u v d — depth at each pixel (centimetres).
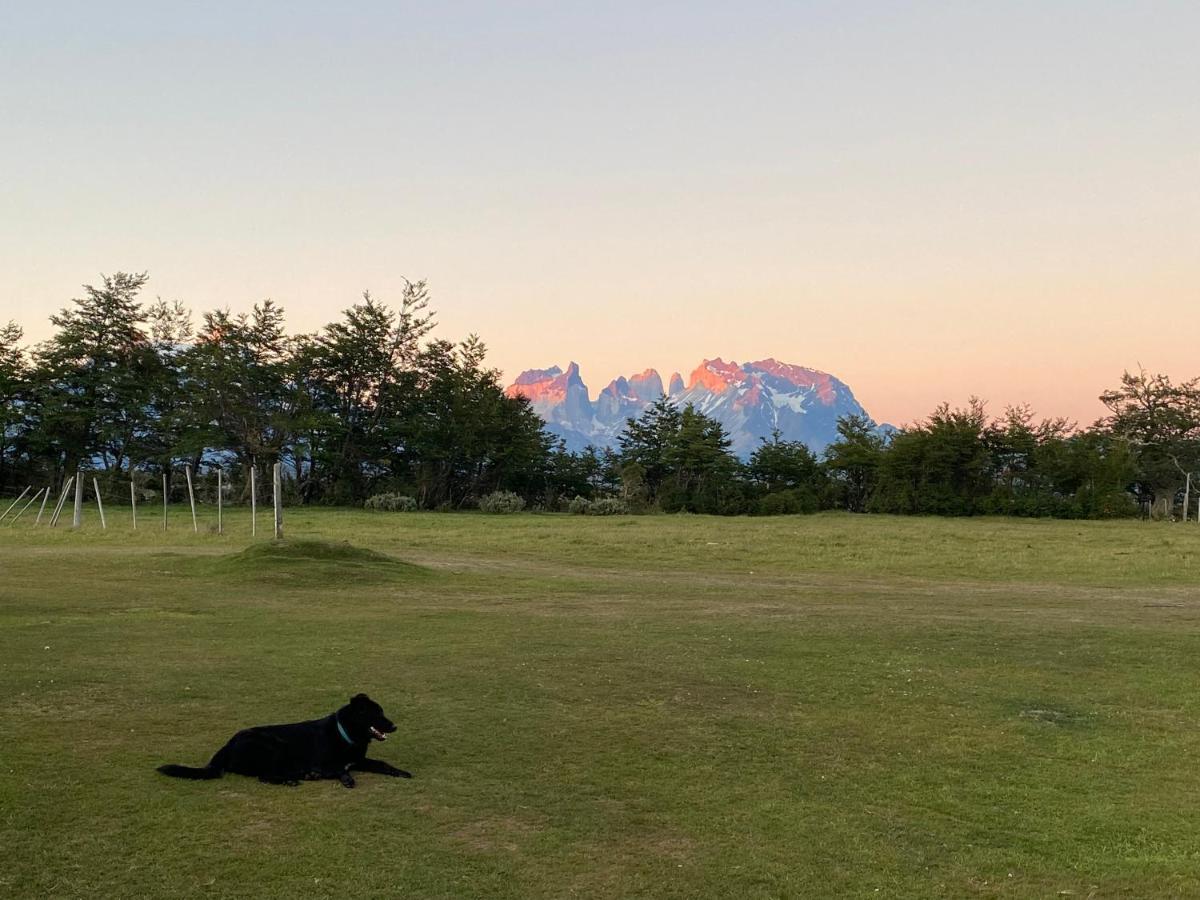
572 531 4306
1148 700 1167
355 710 789
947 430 7000
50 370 6188
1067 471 6819
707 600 2128
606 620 1761
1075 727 1030
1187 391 7394
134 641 1398
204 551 2881
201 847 623
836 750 917
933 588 2472
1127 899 588
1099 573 2864
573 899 564
